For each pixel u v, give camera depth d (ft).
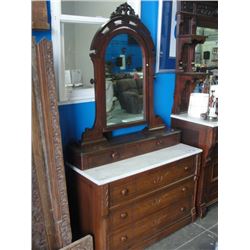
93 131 5.75
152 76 6.56
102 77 5.66
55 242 5.15
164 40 7.09
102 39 5.48
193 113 7.45
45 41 4.61
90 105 6.16
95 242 5.63
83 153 5.40
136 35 6.03
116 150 5.90
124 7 5.75
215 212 7.95
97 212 5.36
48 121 4.78
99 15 6.15
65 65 5.67
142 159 6.16
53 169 4.94
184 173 6.79
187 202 7.17
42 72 4.63
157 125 6.99
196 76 7.14
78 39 5.75
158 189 6.24
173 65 7.53
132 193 5.72
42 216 4.93
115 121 6.12
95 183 5.14
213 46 8.05
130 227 5.94
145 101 6.59
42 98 4.68
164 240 6.72
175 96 7.62
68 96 5.78
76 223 6.05
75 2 5.79
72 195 5.94
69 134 5.94
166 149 6.88
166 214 6.67
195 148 7.02
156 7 6.75
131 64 6.15
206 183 7.58
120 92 6.08
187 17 7.16
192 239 6.77
